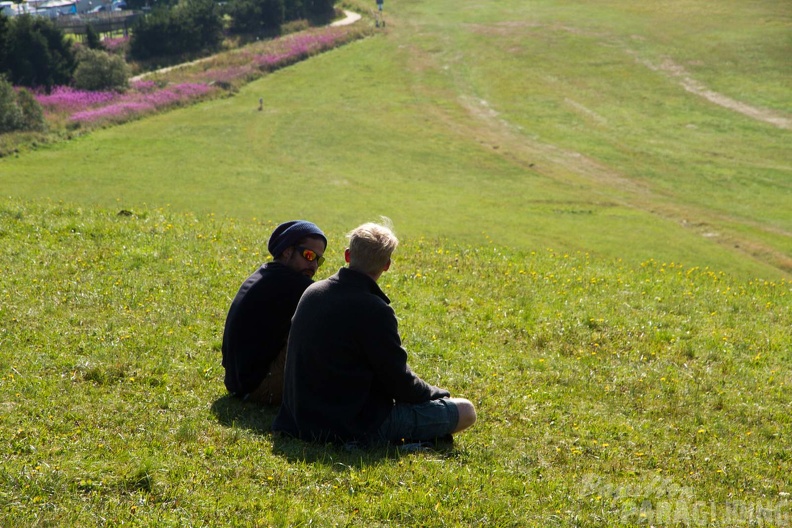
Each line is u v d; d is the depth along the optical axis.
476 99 74.94
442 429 6.70
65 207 18.69
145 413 6.80
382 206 43.91
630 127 65.56
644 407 8.98
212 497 5.26
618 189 50.59
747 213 45.44
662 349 11.45
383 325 6.19
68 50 77.81
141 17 95.06
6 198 23.12
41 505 4.89
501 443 7.15
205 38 94.62
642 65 82.88
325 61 89.00
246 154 57.09
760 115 67.62
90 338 8.87
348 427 6.27
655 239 38.44
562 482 6.30
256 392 7.29
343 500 5.42
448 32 99.25
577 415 8.33
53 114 65.38
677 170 54.69
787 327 13.67
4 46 73.44
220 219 24.39
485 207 44.66
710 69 80.31
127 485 5.31
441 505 5.46
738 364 11.13
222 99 74.69
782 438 8.43
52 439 5.95
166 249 14.09
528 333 11.45
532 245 35.75
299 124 65.88
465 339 10.80
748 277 30.64
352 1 116.38
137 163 53.38
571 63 84.81
